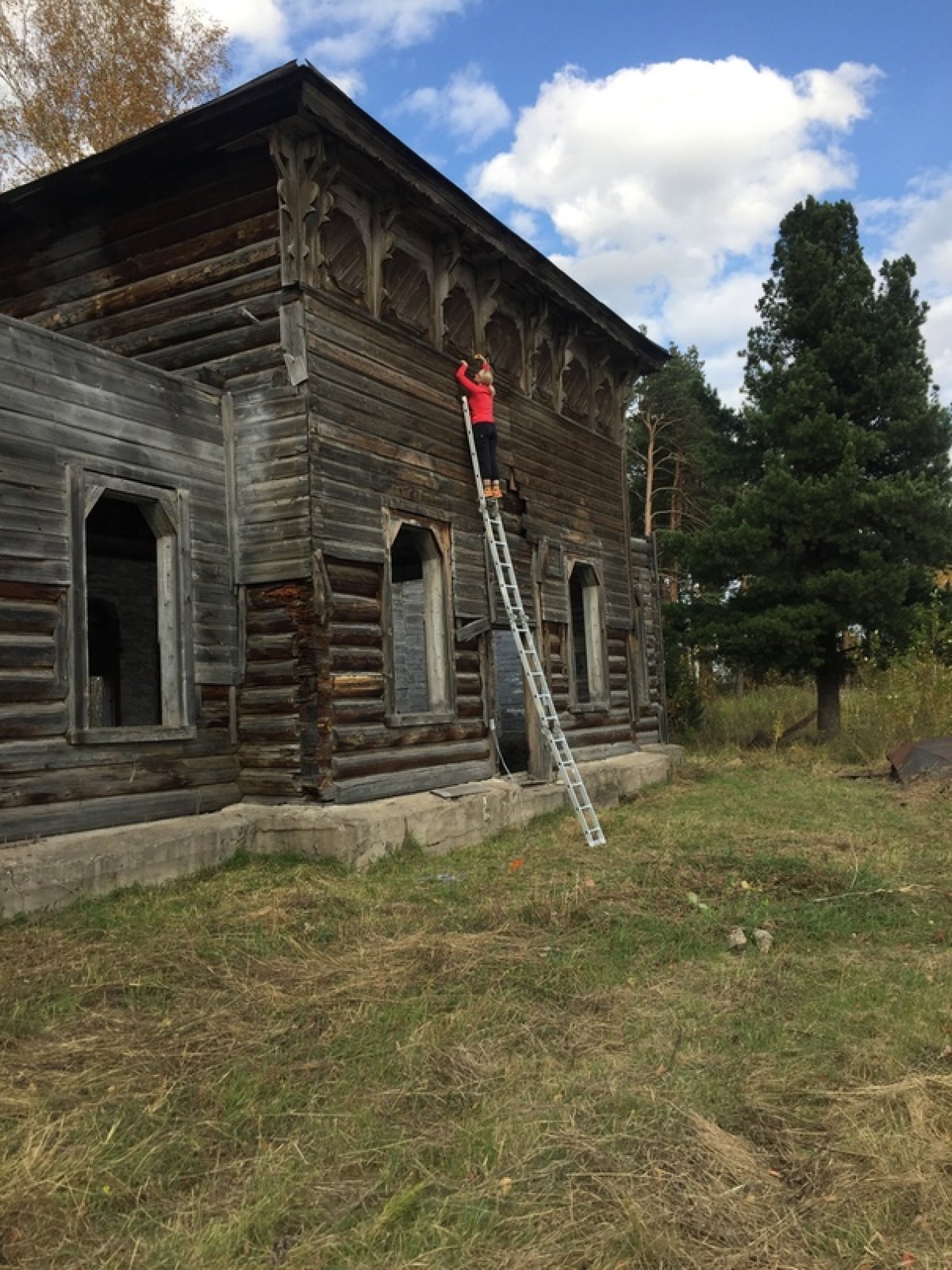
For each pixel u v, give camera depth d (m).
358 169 9.91
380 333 10.52
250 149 9.55
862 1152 3.49
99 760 8.08
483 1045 4.54
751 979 5.41
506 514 12.98
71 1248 3.03
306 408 9.34
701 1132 3.63
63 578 7.84
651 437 36.19
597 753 14.88
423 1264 2.92
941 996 5.12
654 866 8.17
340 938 6.34
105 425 8.37
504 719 17.55
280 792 9.30
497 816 10.84
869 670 21.91
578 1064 4.32
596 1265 2.88
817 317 20.72
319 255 9.63
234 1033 4.69
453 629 11.38
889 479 19.97
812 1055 4.36
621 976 5.51
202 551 9.25
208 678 9.23
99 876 7.38
